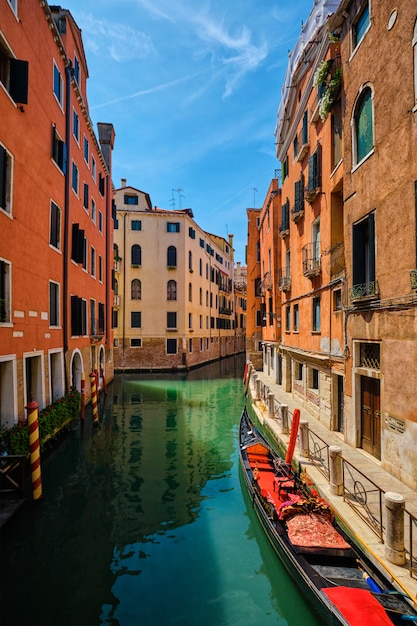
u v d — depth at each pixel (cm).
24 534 654
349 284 905
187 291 3203
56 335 1176
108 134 2284
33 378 1030
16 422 845
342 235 1063
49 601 496
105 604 492
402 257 675
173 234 3161
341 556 491
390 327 713
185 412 1650
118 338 3028
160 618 469
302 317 1388
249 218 2784
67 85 1309
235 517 719
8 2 838
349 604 407
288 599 503
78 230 1401
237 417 1562
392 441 707
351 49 884
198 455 1082
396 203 696
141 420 1500
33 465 733
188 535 654
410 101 653
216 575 550
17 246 885
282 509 591
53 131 1145
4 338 809
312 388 1310
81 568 563
